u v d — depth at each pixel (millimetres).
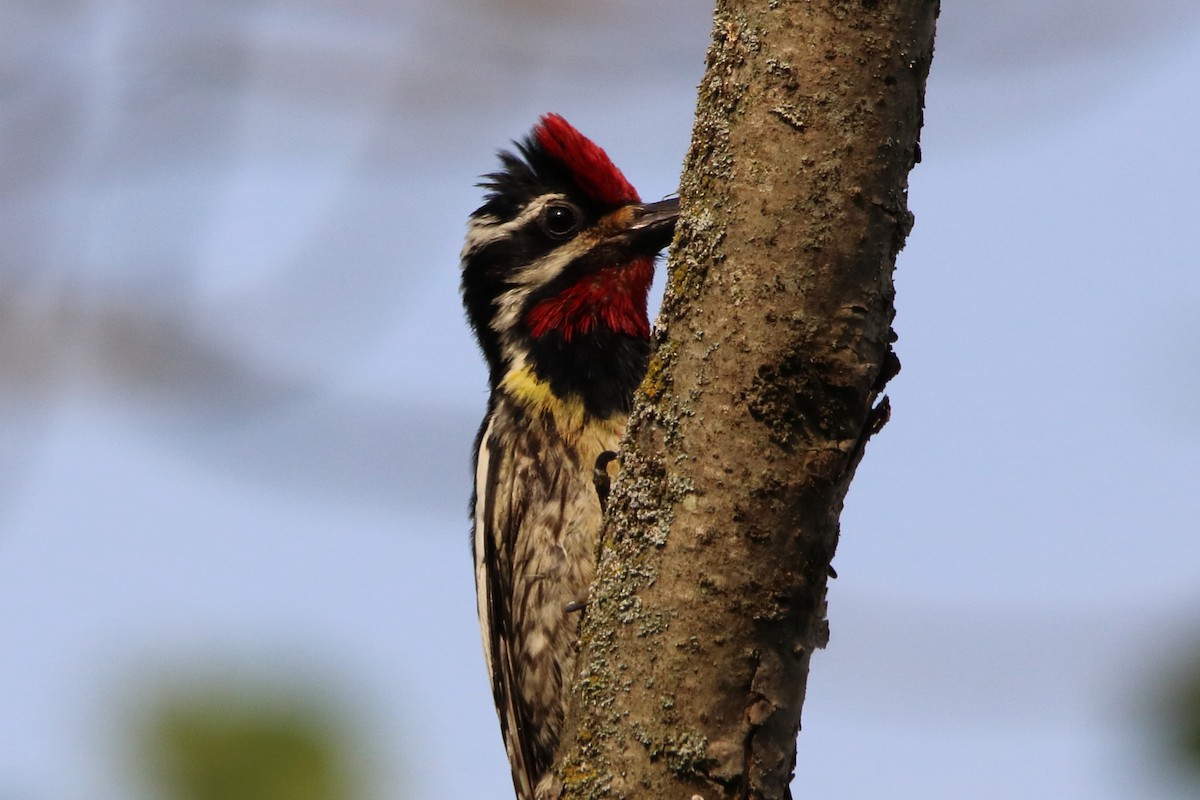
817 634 4762
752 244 4438
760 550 4480
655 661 4570
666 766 4531
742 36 4504
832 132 4355
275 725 5000
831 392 4414
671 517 4574
